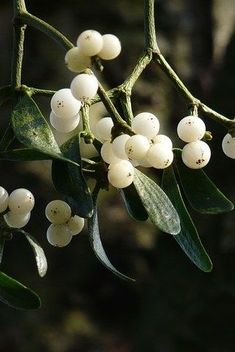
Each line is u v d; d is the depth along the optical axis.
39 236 1.54
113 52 0.36
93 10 1.53
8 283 0.39
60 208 0.39
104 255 0.37
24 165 1.50
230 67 1.18
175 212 0.36
